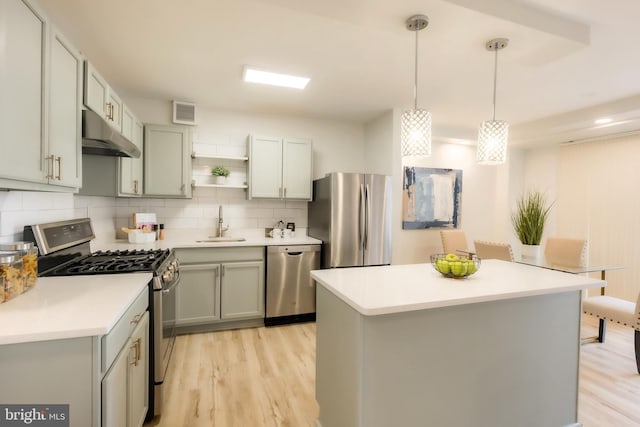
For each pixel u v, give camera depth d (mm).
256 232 3719
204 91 3047
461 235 4137
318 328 1786
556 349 1737
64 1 1716
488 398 1567
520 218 3693
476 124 4125
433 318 1431
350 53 2289
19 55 1155
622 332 3223
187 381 2203
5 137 1083
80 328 1023
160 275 1851
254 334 3025
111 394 1131
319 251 3357
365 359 1312
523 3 1633
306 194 3615
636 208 3574
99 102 1948
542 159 4594
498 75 2629
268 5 1747
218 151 3547
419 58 2350
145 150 3088
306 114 3752
